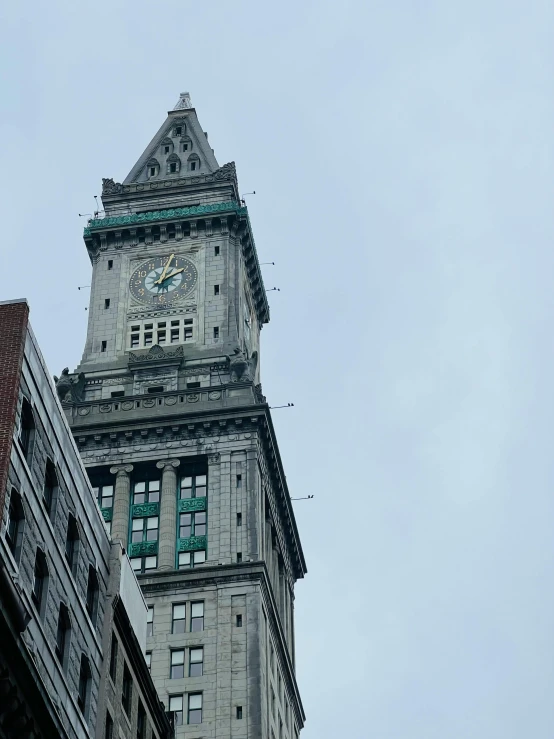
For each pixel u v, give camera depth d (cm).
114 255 15412
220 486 12962
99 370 14325
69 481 7012
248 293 15862
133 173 16438
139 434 13338
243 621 12000
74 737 6569
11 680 5791
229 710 11456
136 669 7794
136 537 12719
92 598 7256
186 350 14425
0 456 5991
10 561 5947
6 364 6328
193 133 16862
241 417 13312
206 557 12506
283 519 14112
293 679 13238
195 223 15488
